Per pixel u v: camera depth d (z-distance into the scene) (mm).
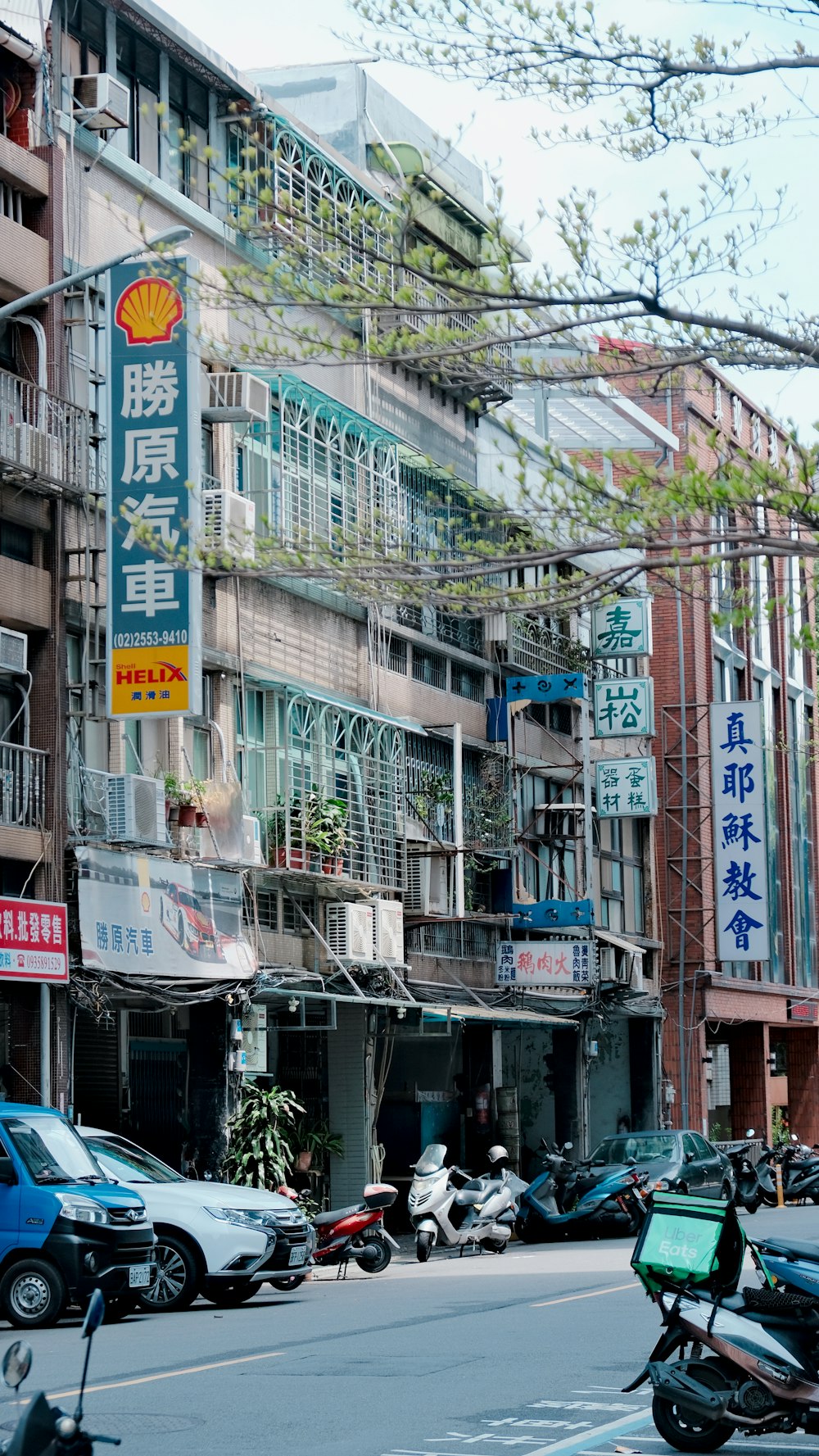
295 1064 31562
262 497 29297
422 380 36375
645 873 49062
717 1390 10977
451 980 35812
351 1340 15578
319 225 9812
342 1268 23656
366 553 10109
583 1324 16734
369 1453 10359
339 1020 31406
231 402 26781
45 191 24859
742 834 48031
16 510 23812
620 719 43969
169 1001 25625
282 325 9977
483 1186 27828
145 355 23984
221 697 28016
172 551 10609
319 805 29281
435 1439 10844
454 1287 21297
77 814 24219
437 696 36094
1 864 23344
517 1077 41062
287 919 29766
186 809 25953
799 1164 42031
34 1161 17453
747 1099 56625
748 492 9367
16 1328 16875
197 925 26047
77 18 26281
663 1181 31359
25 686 24094
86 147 26031
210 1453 10328
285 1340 15633
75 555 24938
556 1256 26594
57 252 24906
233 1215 19031
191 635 23609
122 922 24297
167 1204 18891
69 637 24859
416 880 33531
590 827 39781
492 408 37344
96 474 25125
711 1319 11125
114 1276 17062
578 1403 12234
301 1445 10602
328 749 30562
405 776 33719
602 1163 32562
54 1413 6211
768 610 10398
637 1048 47625
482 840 36719
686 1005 50406
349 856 30281
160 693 23641
